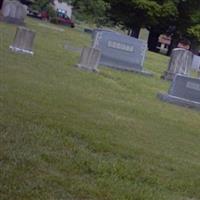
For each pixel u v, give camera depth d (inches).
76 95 500.1
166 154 353.4
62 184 247.8
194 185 294.0
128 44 856.3
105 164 287.4
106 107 481.7
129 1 1985.7
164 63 1309.1
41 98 434.6
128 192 255.6
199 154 384.2
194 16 2127.2
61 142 313.4
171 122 494.9
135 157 323.6
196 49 2246.6
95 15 1915.6
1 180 236.8
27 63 626.2
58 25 1802.4
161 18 2106.3
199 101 625.3
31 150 284.8
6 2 1173.1
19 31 707.4
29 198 225.0
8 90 433.7
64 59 755.4
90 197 240.5
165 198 259.4
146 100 603.8
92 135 348.2
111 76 724.0
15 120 339.0
